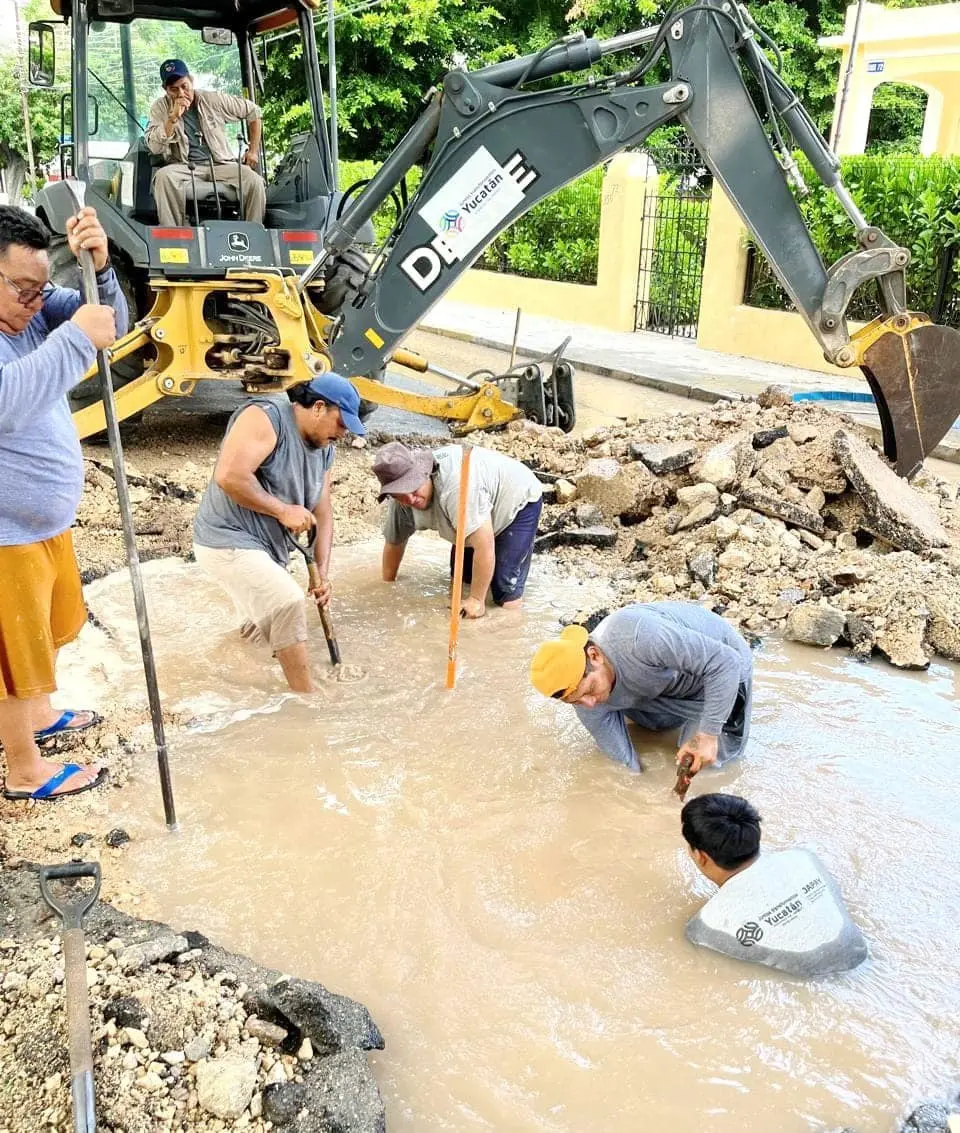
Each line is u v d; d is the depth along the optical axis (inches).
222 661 174.6
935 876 122.0
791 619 186.5
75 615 138.1
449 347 527.8
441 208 233.5
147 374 264.8
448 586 210.5
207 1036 93.6
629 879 121.3
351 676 170.6
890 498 218.2
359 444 301.7
